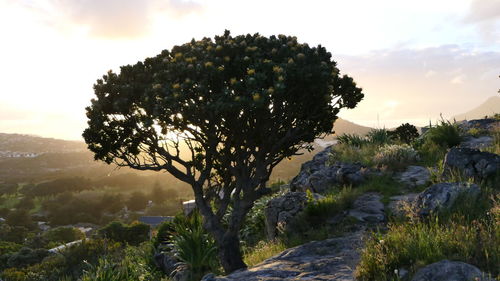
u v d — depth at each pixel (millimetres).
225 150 12477
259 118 11805
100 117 12078
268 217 14742
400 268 7035
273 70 11031
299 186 19625
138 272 16141
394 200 13328
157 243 19156
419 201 10656
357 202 13539
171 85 11188
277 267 9453
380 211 12477
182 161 12625
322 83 11555
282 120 12328
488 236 7211
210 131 11766
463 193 10219
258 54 11773
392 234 8188
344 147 23578
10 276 31125
